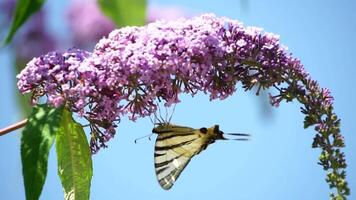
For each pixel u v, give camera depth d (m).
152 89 1.10
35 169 1.07
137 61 1.09
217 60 1.11
